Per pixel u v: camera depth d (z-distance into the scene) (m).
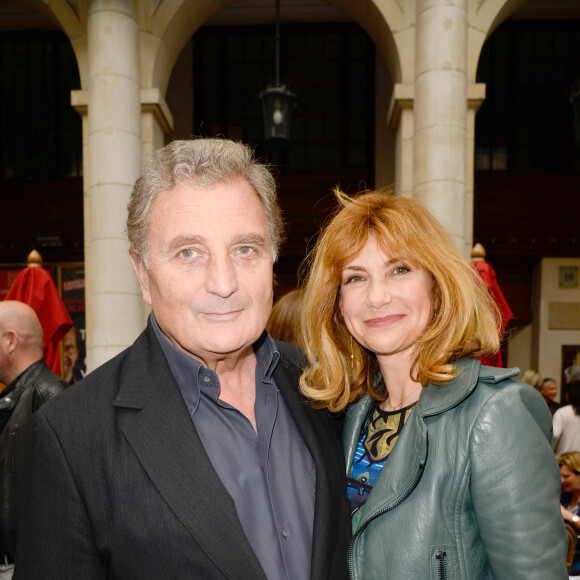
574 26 6.33
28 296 2.53
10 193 6.39
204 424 0.97
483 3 3.70
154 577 0.80
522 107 6.43
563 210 6.23
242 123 6.38
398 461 0.96
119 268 3.52
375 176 6.21
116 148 3.54
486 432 0.87
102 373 0.95
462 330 1.00
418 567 0.88
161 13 3.82
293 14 6.15
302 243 6.15
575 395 3.76
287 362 1.28
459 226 3.38
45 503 0.84
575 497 2.41
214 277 0.87
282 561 0.90
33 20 6.30
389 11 3.71
